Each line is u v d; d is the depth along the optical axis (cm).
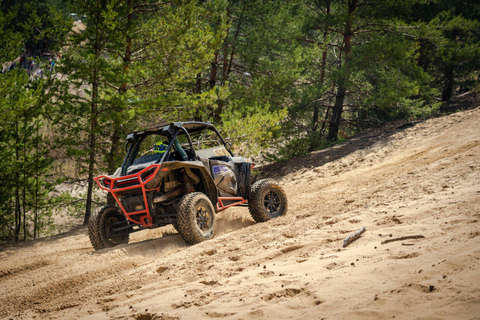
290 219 726
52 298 486
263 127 1581
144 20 1551
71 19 1227
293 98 2062
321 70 2294
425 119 2159
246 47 1855
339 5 2248
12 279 593
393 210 573
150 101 1309
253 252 509
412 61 2295
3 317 445
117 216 736
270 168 1966
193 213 666
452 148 1266
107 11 1245
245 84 1925
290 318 271
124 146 1364
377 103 2014
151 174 657
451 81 2853
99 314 364
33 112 1106
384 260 356
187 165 696
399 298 261
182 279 445
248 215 908
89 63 1198
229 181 792
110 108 1259
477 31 2327
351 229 514
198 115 1495
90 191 1406
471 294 240
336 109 2255
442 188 679
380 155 1550
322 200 1006
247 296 333
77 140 1333
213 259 519
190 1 1374
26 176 1297
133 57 1432
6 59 1123
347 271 346
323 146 2056
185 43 1388
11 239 1459
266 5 1878
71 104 1271
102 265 586
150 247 671
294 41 2080
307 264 400
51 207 1491
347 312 255
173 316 311
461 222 435
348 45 2158
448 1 2697
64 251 771
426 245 375
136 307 361
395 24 2064
